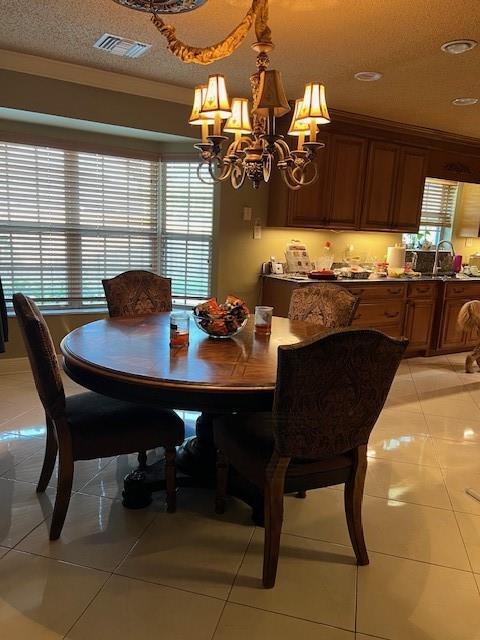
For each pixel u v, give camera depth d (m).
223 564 1.79
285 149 2.24
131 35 2.74
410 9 2.26
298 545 1.93
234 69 3.27
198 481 2.21
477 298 5.22
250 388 1.62
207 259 4.33
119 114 3.61
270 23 2.45
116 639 1.44
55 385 1.76
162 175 4.30
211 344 2.12
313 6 2.26
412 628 1.53
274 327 2.51
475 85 3.38
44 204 3.88
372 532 2.03
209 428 2.36
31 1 2.33
